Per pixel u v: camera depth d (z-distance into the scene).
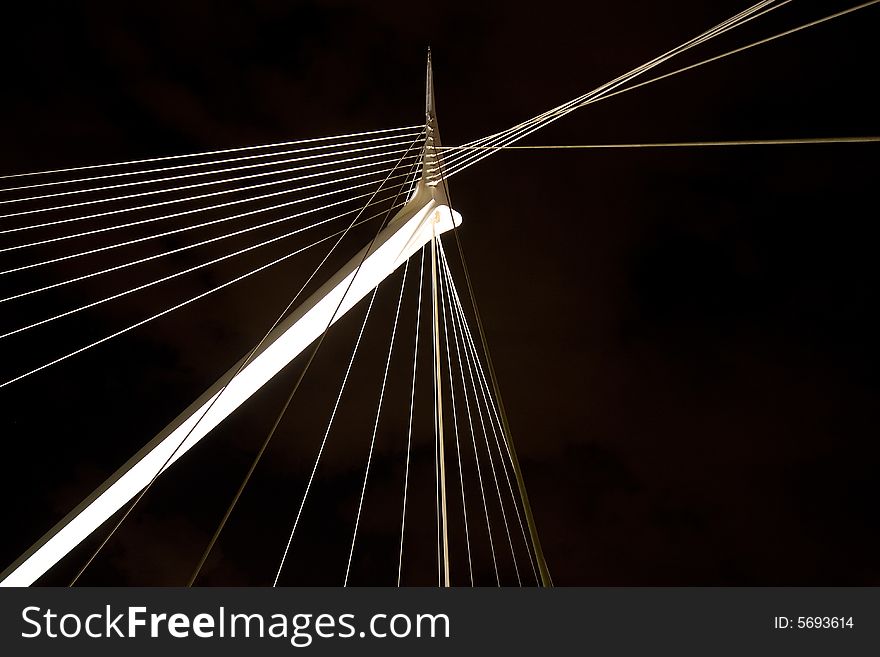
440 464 7.25
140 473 10.98
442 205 13.30
